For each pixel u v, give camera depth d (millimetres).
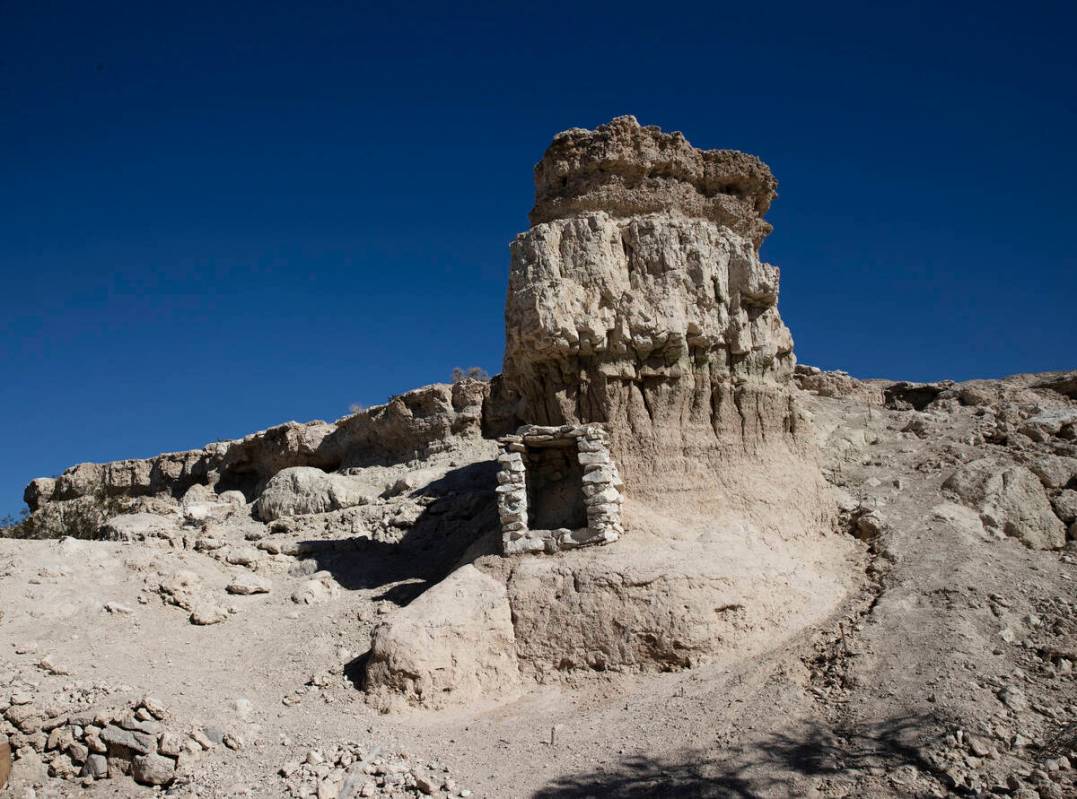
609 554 11430
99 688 9758
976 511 13484
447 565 14078
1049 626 10461
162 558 14109
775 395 14125
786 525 13000
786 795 7848
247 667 11359
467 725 9812
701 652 10508
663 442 13008
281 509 18781
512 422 19734
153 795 8547
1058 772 7879
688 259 13742
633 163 14102
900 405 18781
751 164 14938
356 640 11883
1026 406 17000
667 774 8352
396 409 20438
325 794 8297
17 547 13602
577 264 13297
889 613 10844
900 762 8117
